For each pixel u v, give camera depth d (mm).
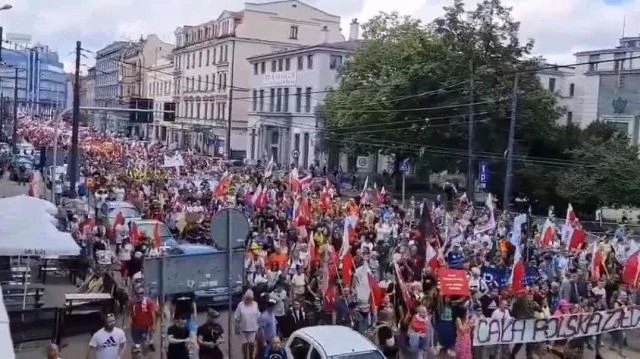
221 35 87812
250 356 14523
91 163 50469
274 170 57906
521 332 15438
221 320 18234
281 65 74312
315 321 15992
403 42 54469
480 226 27328
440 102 49594
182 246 21094
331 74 67625
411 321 14555
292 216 28438
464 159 49375
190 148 89125
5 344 5938
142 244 21109
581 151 44688
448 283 15664
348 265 16688
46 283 20906
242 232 11602
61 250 15953
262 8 85625
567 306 16344
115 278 20656
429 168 50938
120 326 16688
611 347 17562
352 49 67375
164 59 115250
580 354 16203
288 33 86938
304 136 69750
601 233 36125
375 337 14891
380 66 54406
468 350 14602
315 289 17406
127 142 76562
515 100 35969
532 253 23828
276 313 15648
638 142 55062
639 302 18078
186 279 11758
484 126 48281
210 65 91875
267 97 77125
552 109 49250
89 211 30047
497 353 15820
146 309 15039
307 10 87562
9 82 152000
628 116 57594
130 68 132125
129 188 37312
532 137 48844
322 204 30062
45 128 80125
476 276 18031
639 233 39500
